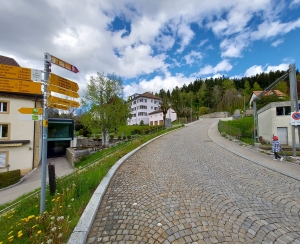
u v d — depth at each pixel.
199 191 4.21
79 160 15.07
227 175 5.50
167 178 5.20
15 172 11.49
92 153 16.38
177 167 6.45
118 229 2.72
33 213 3.11
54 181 3.87
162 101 34.44
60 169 14.01
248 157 8.08
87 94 17.80
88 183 4.27
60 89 3.18
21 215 3.18
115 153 9.05
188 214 3.14
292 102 8.54
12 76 2.72
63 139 19.66
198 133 19.86
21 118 2.74
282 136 14.81
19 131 14.45
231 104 54.53
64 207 3.19
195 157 8.21
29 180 12.12
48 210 3.14
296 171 5.83
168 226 2.79
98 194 3.82
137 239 2.49
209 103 66.56
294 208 3.40
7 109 14.00
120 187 4.50
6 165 13.67
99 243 2.42
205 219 2.99
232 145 11.64
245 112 40.06
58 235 2.32
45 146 3.00
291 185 4.64
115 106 17.80
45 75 2.94
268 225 2.84
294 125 8.36
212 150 10.09
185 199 3.77
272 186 4.57
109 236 2.56
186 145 11.95
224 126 22.72
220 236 2.55
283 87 45.09
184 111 42.91
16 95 14.38
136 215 3.12
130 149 10.25
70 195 3.60
